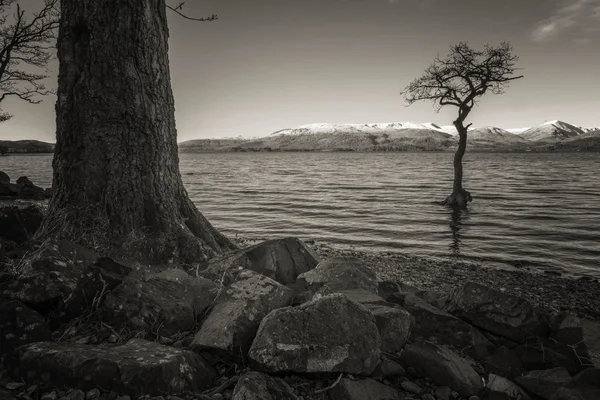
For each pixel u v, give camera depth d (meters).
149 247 5.47
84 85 5.70
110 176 5.68
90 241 5.28
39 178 50.00
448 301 4.54
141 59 5.92
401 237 18.08
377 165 121.19
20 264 4.09
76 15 5.72
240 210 26.81
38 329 3.07
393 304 4.20
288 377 3.00
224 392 2.84
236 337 3.20
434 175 70.62
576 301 8.60
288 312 3.16
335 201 32.16
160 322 3.57
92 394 2.54
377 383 3.08
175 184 6.45
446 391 3.15
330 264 5.15
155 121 6.05
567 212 25.62
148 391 2.62
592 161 141.75
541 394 3.17
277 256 5.57
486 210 26.77
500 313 4.00
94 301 3.58
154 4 6.14
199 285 4.27
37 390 2.61
